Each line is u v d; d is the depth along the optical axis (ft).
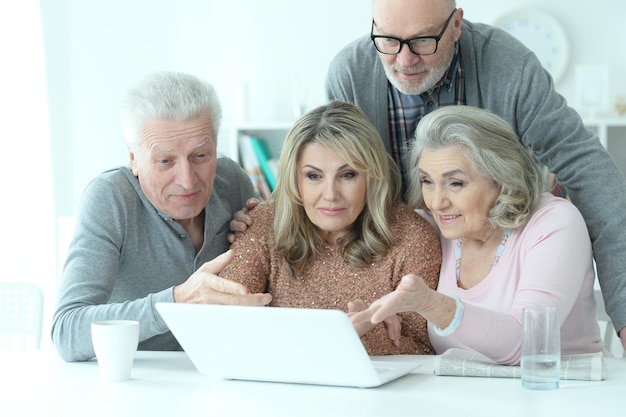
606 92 13.94
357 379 5.23
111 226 6.83
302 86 14.88
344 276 6.97
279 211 7.04
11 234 14.66
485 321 5.76
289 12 15.06
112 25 15.40
